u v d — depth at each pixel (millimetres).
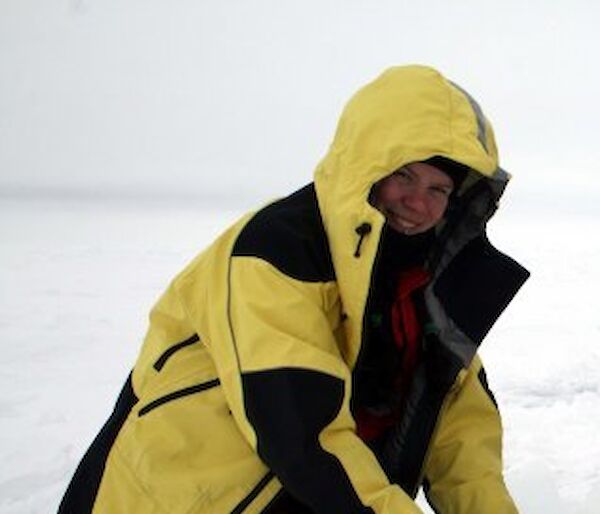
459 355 1649
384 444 1720
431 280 1657
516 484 2785
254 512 1507
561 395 4602
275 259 1414
